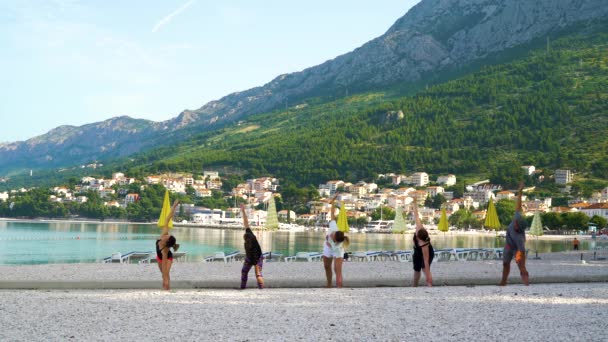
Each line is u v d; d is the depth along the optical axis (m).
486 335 12.71
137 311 15.95
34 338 12.30
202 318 14.84
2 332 12.94
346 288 23.30
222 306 16.97
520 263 24.27
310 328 13.45
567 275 28.72
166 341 12.02
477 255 66.25
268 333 12.87
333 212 24.41
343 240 24.12
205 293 20.56
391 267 42.16
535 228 111.00
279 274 33.44
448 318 14.84
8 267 38.06
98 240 149.12
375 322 14.25
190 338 12.31
